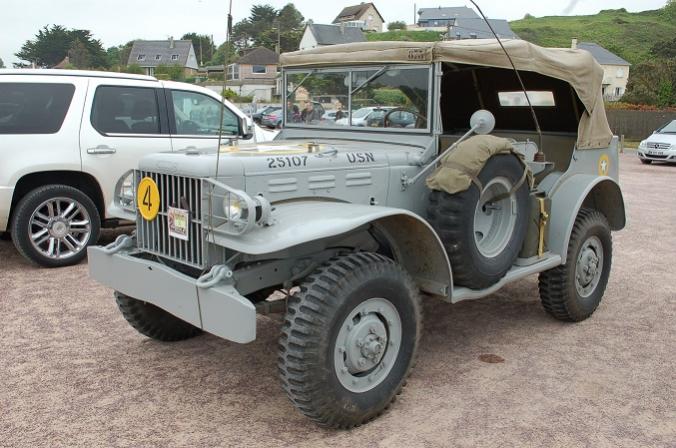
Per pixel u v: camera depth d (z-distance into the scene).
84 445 3.34
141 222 3.96
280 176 3.70
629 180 15.26
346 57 4.74
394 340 3.66
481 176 4.02
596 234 5.19
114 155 6.95
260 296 4.18
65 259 6.72
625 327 5.17
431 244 3.82
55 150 6.59
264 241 3.20
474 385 4.07
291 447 3.34
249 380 4.12
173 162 3.62
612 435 3.48
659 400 3.89
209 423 3.58
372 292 3.45
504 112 6.13
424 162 4.36
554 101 5.64
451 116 5.96
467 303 5.73
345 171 3.95
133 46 53.88
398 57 4.44
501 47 4.48
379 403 3.57
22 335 4.85
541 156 4.82
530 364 4.41
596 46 42.66
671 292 6.16
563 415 3.69
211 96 7.79
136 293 3.80
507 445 3.37
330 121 5.01
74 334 4.88
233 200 3.29
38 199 6.50
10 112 6.48
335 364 3.35
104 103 6.97
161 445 3.35
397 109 4.56
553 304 5.06
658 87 36.91
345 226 3.29
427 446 3.35
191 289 3.37
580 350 4.67
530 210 4.59
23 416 3.63
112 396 3.89
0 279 6.28
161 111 7.34
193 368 4.29
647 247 8.12
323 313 3.26
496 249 4.31
